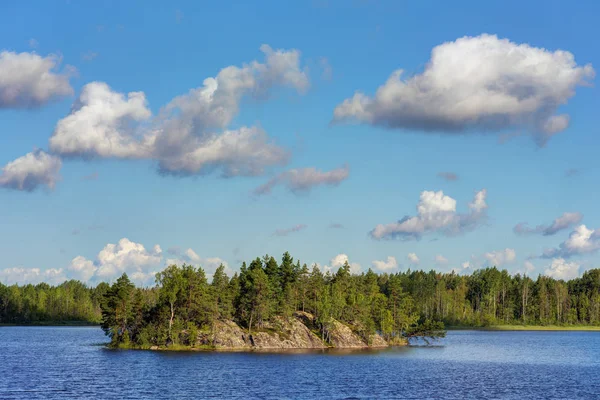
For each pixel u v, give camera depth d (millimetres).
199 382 114062
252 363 146000
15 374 123625
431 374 134750
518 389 113875
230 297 186375
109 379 116750
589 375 139750
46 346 196500
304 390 107312
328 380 120250
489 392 109562
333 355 170375
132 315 183125
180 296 176125
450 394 106500
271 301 191125
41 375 122250
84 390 103500
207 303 176125
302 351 178250
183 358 154625
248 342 180000
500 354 193500
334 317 198750
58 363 144125
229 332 181250
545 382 125375
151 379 117188
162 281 179000
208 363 144375
